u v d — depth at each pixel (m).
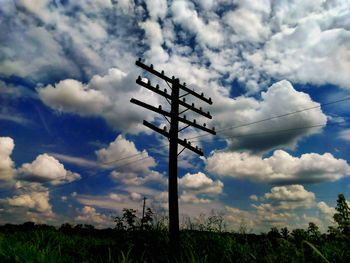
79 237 12.23
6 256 4.80
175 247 9.34
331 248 5.73
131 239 9.86
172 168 12.08
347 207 5.77
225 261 7.33
